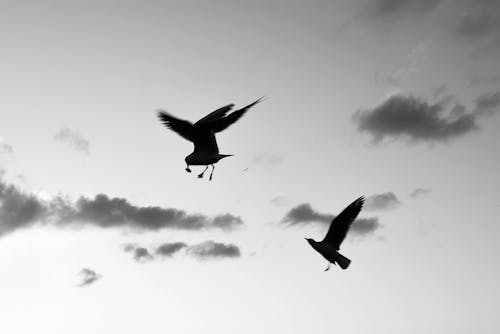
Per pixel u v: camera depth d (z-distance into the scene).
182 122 18.77
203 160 18.77
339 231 18.52
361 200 18.67
